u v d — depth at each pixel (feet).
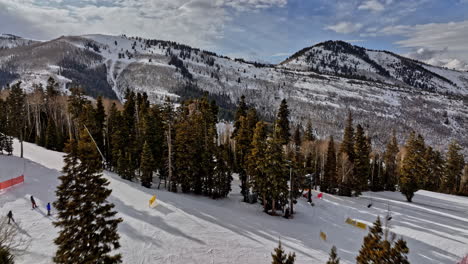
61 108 221.87
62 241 42.65
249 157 111.55
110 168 156.66
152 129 140.26
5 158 142.20
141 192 108.58
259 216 104.37
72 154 43.93
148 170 124.77
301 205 125.90
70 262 41.68
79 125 155.43
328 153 162.40
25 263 56.18
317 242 83.46
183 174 124.06
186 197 116.37
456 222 113.50
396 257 36.47
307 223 103.60
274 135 106.42
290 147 189.16
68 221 43.57
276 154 102.63
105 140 164.66
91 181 44.65
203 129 128.67
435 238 90.33
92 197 43.60
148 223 79.92
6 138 154.51
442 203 155.22
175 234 75.00
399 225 104.42
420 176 151.43
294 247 76.69
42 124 224.33
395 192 190.60
